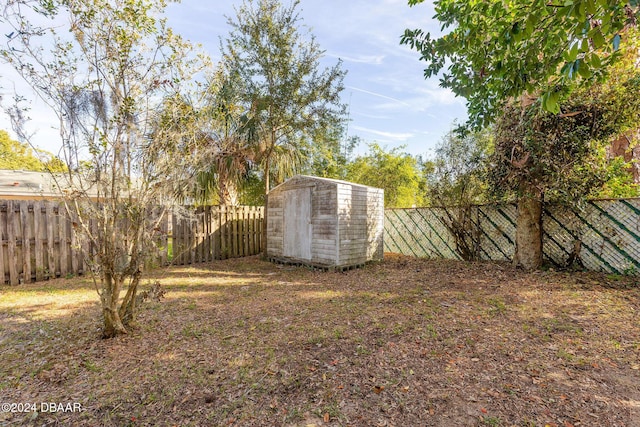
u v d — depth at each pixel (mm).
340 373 2521
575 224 5727
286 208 8023
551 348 2857
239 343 3133
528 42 2812
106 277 3201
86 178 3010
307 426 1939
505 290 4770
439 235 8234
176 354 2912
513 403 2096
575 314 3689
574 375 2412
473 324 3475
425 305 4191
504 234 6840
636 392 2182
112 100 3025
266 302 4551
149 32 3145
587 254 5660
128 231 3283
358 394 2244
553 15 2383
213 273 6805
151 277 6355
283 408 2119
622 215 5250
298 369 2600
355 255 7305
